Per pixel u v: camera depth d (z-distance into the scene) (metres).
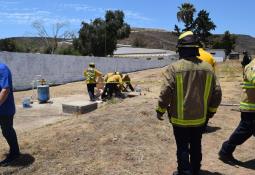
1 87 3.75
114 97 9.02
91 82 9.47
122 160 3.81
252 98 3.69
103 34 38.62
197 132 3.09
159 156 3.95
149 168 3.66
